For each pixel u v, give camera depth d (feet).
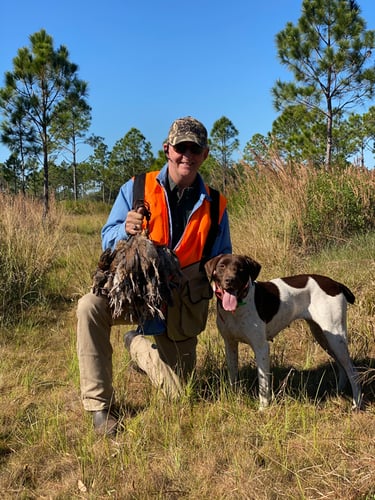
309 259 22.90
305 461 8.99
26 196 30.71
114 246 10.80
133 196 11.00
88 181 151.53
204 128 10.82
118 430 10.15
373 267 18.39
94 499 8.19
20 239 22.44
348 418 10.48
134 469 8.85
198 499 8.16
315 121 67.26
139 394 12.10
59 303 20.67
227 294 10.73
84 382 10.57
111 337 16.15
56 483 8.82
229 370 11.87
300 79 54.13
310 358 13.64
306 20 52.54
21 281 20.38
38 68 55.16
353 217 26.94
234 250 23.70
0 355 14.97
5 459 9.59
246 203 29.76
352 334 14.44
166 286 9.97
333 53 51.03
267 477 8.53
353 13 50.93
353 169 30.12
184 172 10.77
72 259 25.96
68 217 48.19
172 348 11.68
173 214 11.18
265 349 11.36
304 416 10.37
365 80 51.37
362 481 8.00
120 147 139.64
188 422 10.50
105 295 10.44
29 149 62.13
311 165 30.78
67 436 10.23
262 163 30.12
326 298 12.00
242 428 10.08
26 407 11.57
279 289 11.98
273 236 23.90
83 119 106.52
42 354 15.23
